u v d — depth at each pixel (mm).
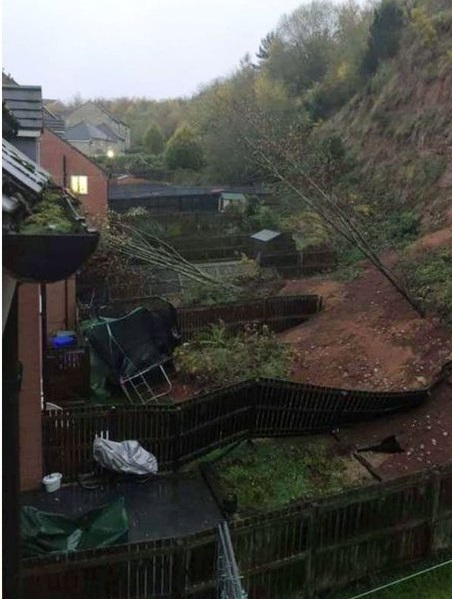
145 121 79500
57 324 16078
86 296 18891
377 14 35906
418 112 29031
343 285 19797
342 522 6836
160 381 13953
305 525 6586
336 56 44438
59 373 12609
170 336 14609
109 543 6773
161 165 49406
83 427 9180
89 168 26047
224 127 36656
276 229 26844
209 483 9289
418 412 11641
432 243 19938
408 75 31438
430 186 25062
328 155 27781
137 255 20469
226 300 18625
